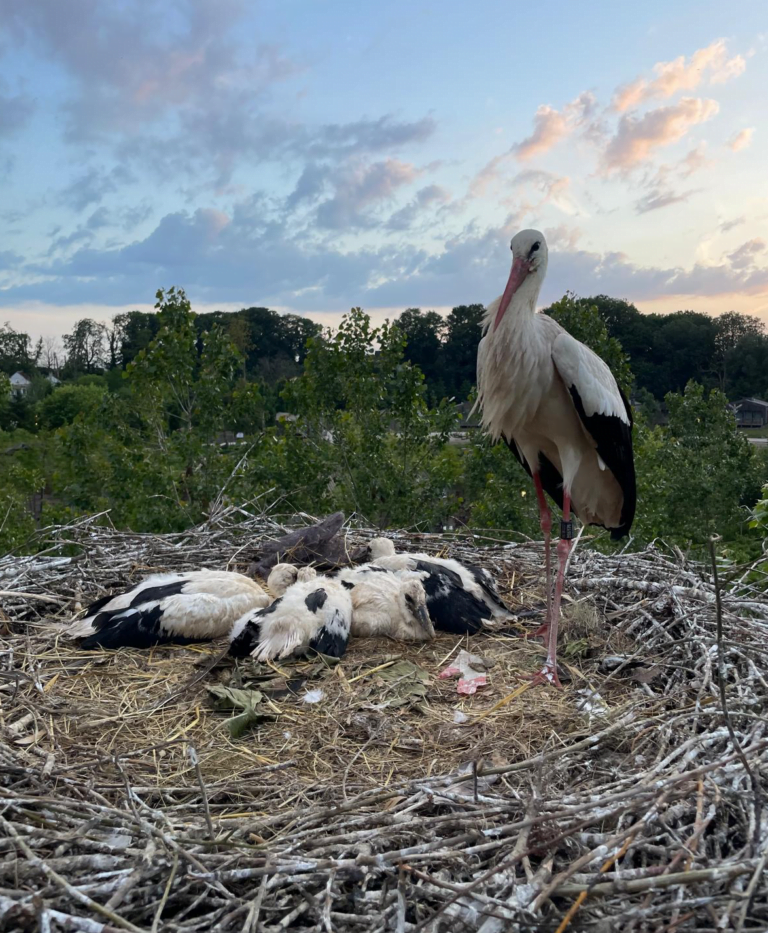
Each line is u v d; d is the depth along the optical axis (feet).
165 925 2.27
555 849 2.51
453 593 5.08
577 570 6.05
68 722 3.72
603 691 4.19
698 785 2.83
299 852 2.59
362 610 4.84
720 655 2.94
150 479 10.85
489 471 12.32
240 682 4.11
